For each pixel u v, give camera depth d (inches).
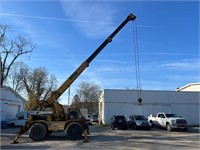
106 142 694.5
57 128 784.9
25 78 2527.1
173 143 678.5
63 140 749.3
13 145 647.8
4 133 953.5
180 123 1098.7
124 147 597.6
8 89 1344.7
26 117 1294.3
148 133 994.1
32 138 757.3
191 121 1517.0
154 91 1503.4
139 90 1478.8
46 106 834.8
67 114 811.4
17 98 1496.1
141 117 1257.4
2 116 1258.6
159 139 778.2
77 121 798.5
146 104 1483.8
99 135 900.0
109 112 1441.9
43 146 619.2
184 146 619.2
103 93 1470.2
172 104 1510.8
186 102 1526.8
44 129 767.1
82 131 776.9
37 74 2551.7
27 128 777.6
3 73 1798.7
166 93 1513.3
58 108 819.4
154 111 1483.8
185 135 917.8
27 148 587.5
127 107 1460.4
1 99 1253.7
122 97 1465.3
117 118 1204.5
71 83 876.0
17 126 1283.2
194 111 1529.3
